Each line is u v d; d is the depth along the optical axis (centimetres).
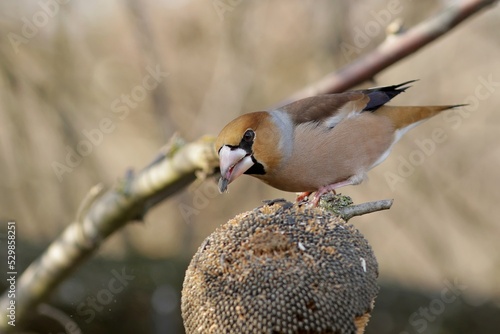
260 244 519
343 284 503
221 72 1351
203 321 512
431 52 1438
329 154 748
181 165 873
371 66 889
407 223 1473
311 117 751
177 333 1242
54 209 1362
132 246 1277
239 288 506
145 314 1221
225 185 690
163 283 1247
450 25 867
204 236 1467
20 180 1334
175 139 898
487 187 1491
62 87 1302
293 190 771
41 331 1130
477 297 1330
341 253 517
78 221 950
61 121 1295
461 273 1493
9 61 1248
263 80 1398
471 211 1431
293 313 493
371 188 1495
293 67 1416
